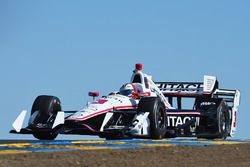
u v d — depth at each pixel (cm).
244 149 4012
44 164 2622
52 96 5434
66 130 5022
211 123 6094
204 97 6569
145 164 2792
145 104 5153
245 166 2877
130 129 4938
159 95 6078
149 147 3812
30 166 2544
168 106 6203
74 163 2700
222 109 6191
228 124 6356
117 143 4216
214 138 6191
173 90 6681
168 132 5384
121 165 2712
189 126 5722
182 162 2961
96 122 5181
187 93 6594
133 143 4281
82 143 4088
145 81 5841
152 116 5112
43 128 5053
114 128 5178
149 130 5138
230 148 4012
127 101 5531
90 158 2964
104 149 3528
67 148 3562
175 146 3991
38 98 5403
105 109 5222
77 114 5072
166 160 3030
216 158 3266
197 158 3206
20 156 2956
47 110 5306
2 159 2780
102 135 5094
